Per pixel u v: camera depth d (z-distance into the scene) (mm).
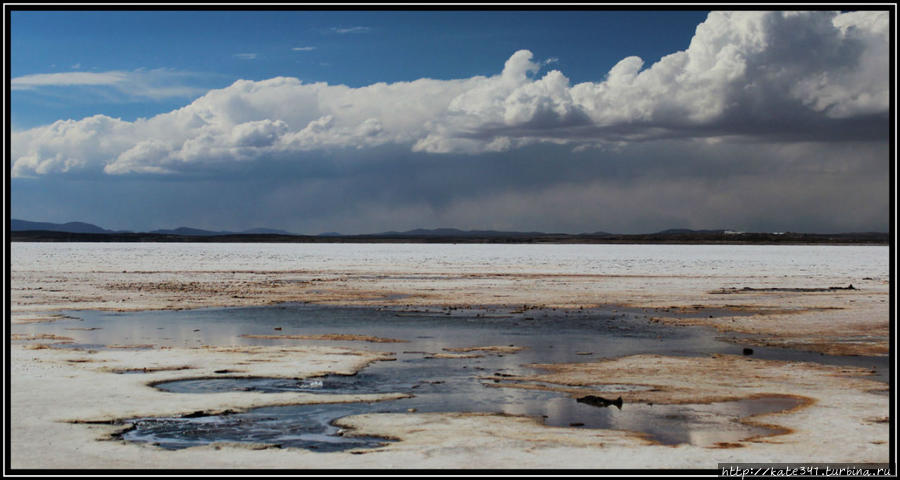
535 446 13859
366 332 29453
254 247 196625
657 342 26953
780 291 49469
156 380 19406
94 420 15453
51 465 12641
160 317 34219
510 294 46625
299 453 13422
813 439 14484
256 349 24266
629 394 18250
